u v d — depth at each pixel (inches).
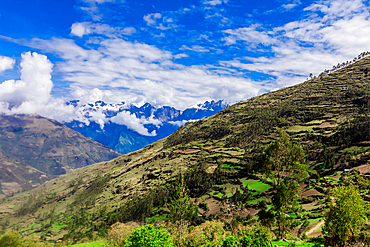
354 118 5605.3
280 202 1963.6
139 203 6141.7
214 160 6545.3
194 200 4776.1
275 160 2893.7
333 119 6274.6
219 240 1812.3
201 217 3747.5
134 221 5393.7
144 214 5413.4
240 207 3378.4
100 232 5378.9
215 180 5285.4
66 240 5689.0
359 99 6855.3
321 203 2910.9
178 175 6678.2
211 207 4195.4
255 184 4483.3
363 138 4650.6
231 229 2283.5
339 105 7047.2
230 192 4562.0
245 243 1294.3
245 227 2121.1
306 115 7155.5
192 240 1902.1
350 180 3181.6
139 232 1085.8
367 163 3767.2
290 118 7298.2
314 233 2009.1
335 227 1256.8
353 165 3887.8
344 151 4500.5
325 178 3708.2
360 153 4180.6
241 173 5231.3
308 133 5767.7
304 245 1448.1
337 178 3639.3
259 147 5989.2
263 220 2059.5
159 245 1067.3
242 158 5851.4
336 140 4985.2
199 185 5398.6
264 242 1307.8
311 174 4050.2
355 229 1298.0
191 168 6624.0
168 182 6663.4
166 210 5265.8
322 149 4852.4
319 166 4315.9
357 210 1196.5
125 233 2265.0
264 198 3779.5
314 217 2455.7
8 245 1755.7
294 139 5728.3
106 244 2320.4
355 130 4906.5
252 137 7047.2
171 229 2411.4
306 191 3506.4
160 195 5920.3
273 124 7263.8
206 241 1870.1
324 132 5561.0
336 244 1252.5
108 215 6948.8
